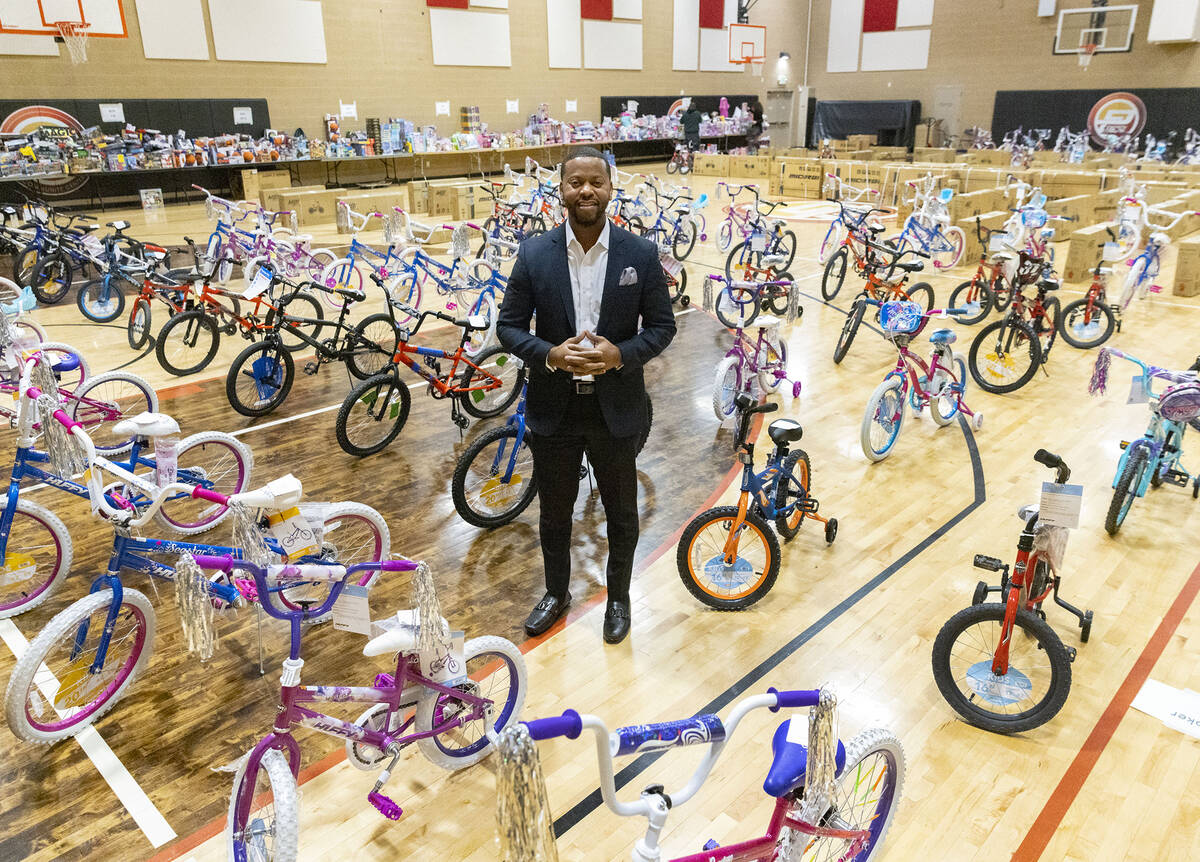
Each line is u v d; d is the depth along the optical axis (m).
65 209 13.46
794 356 6.86
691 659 3.16
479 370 5.11
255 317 5.75
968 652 3.16
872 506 4.35
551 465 3.05
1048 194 12.87
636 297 2.82
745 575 3.52
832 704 1.64
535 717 2.83
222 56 14.74
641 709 2.89
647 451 5.05
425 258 8.05
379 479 4.68
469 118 17.86
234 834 2.11
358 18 16.22
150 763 2.66
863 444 4.68
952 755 2.68
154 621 2.94
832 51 23.77
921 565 3.79
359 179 17.09
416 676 2.29
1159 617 3.38
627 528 3.15
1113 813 2.45
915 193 12.77
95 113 13.55
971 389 6.11
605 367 2.67
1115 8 18.81
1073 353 6.91
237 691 3.00
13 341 4.63
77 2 13.02
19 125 12.92
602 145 20.36
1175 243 11.35
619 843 2.34
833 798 1.80
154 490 2.64
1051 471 4.73
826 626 3.35
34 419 3.18
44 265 8.37
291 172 16.00
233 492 4.16
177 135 14.23
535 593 3.60
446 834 2.40
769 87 24.30
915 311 4.77
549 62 19.39
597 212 2.69
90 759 2.68
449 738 2.61
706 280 6.37
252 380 5.69
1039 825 2.41
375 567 2.32
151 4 13.78
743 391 5.33
